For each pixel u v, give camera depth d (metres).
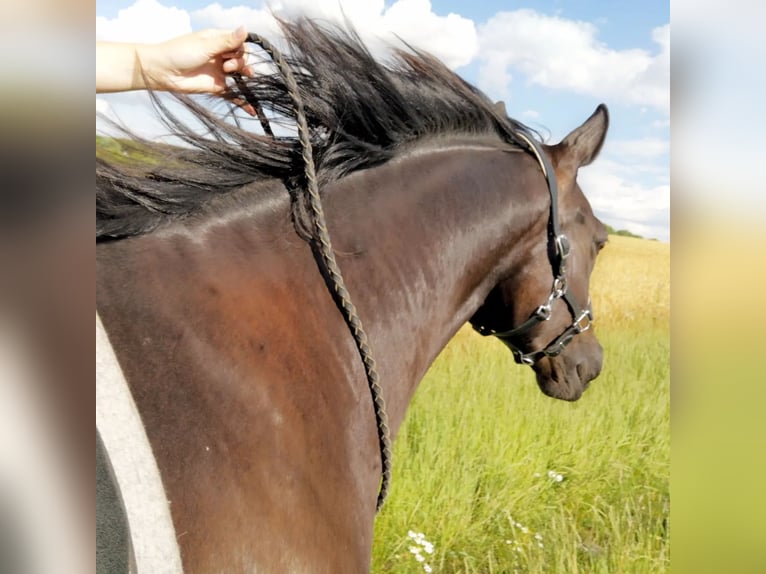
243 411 1.11
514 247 1.71
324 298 1.31
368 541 1.33
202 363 1.10
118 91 1.54
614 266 9.90
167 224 1.22
